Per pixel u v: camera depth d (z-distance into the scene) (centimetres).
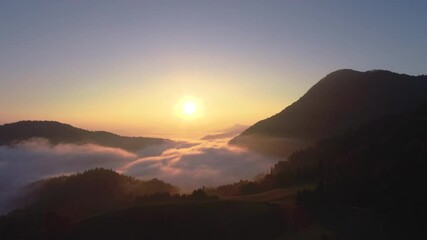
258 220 16600
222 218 17550
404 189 16488
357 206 16275
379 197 16338
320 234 14375
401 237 13850
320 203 16650
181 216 18062
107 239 17625
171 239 17100
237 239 16075
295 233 14950
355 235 14150
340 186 18500
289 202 18125
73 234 18312
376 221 14725
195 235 16962
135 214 18750
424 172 17462
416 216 14550
